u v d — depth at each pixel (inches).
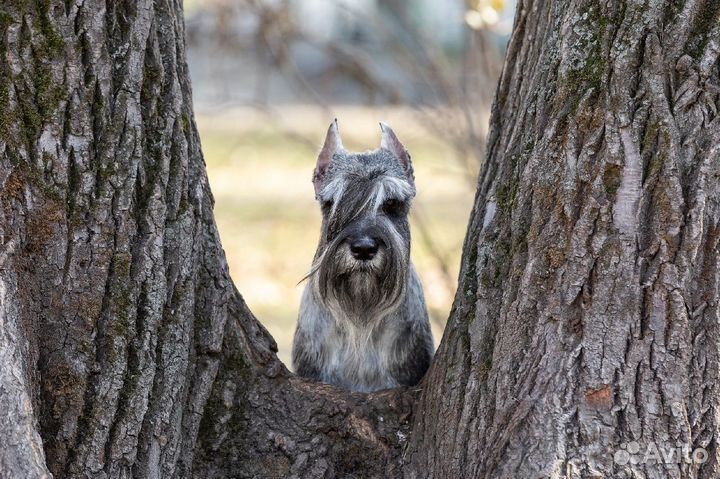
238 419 426.9
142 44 392.5
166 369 390.0
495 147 448.5
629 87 365.4
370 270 515.2
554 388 370.9
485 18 753.6
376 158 556.1
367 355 543.8
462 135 831.7
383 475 417.7
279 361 449.7
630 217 362.3
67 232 377.1
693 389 362.3
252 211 1401.3
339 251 516.7
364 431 427.5
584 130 370.6
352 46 944.9
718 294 361.4
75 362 373.4
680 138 361.4
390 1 953.5
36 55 374.9
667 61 362.9
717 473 362.6
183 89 418.9
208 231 429.4
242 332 441.4
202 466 418.0
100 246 380.2
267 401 433.4
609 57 368.8
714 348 362.3
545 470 363.9
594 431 364.5
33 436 335.6
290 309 1063.6
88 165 380.5
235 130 1802.4
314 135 1268.5
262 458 421.4
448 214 1259.2
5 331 348.5
